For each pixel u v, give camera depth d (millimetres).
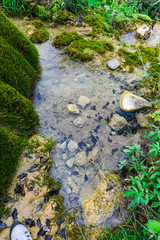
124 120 2580
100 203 2016
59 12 3904
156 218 1679
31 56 2920
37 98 2807
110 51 3373
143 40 3748
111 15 4047
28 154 2191
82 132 2541
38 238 1755
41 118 2611
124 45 3574
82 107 2746
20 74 2557
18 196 1914
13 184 1962
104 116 2695
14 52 2537
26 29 3689
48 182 2068
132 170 2266
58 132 2510
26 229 1734
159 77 2979
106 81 3037
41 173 2096
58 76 3084
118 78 3061
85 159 2330
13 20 3914
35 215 1859
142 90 2895
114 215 1969
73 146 2389
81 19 3936
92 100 2838
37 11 4012
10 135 2111
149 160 2252
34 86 2910
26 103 2391
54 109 2713
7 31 2553
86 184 2160
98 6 4352
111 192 2082
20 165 2092
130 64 3186
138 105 2658
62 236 1789
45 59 3281
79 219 1927
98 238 1806
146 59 3275
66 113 2682
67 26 3857
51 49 3426
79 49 3277
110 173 2254
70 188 2113
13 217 1814
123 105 2701
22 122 2324
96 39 3633
